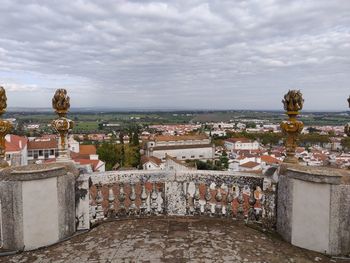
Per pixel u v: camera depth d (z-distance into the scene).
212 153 110.94
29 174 5.27
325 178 5.12
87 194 5.99
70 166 6.00
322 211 5.18
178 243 5.32
